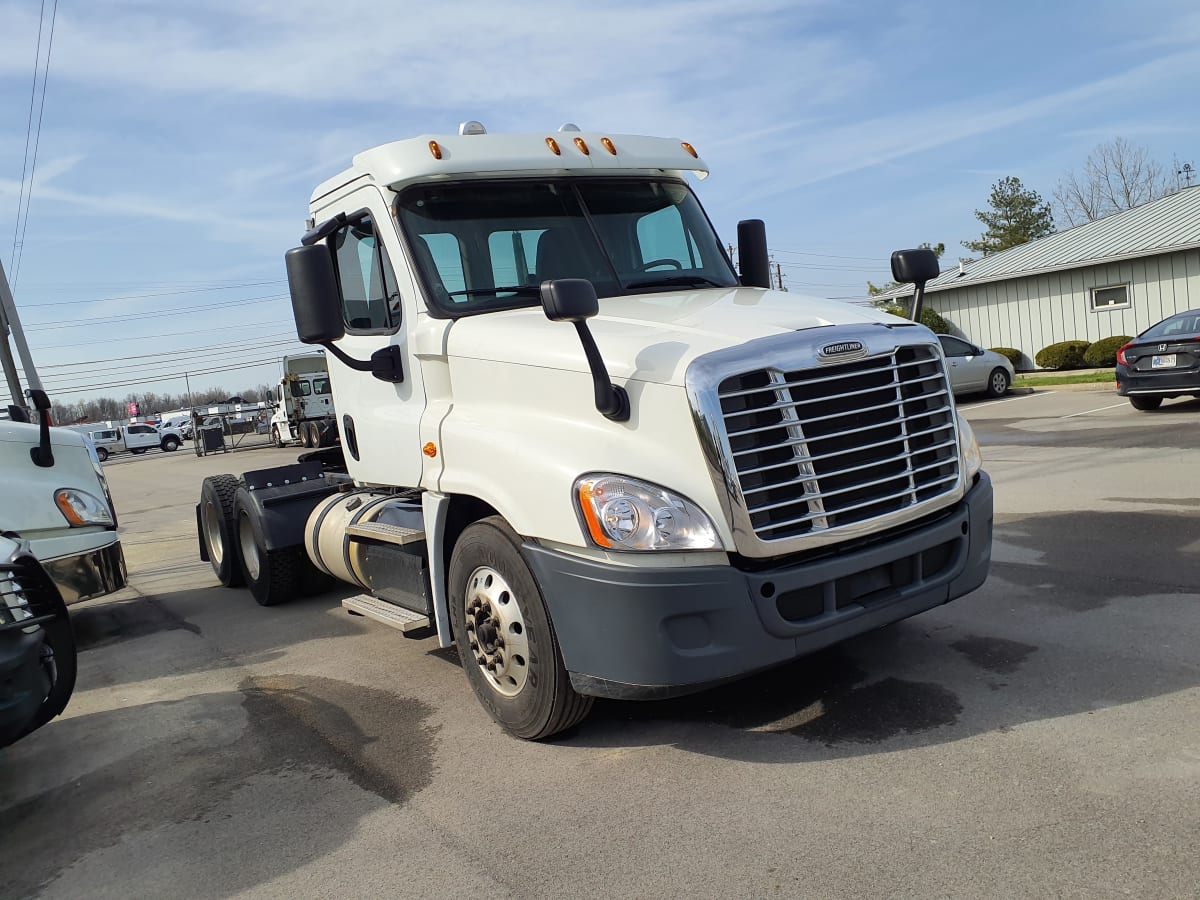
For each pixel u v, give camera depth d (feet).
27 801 13.74
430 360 15.16
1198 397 48.47
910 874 9.26
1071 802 10.25
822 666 15.29
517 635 13.21
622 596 11.52
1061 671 14.01
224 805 12.77
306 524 22.04
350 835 11.49
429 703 15.85
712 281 17.24
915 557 12.89
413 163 15.15
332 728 15.19
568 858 10.35
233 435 128.16
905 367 12.93
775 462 11.81
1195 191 85.97
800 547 11.76
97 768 14.65
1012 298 81.56
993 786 10.79
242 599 26.02
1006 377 65.21
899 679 14.39
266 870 10.89
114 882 11.07
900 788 11.01
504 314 14.88
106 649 22.16
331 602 24.20
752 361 11.66
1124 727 11.92
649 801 11.44
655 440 11.85
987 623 16.53
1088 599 17.34
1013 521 24.52
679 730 13.44
